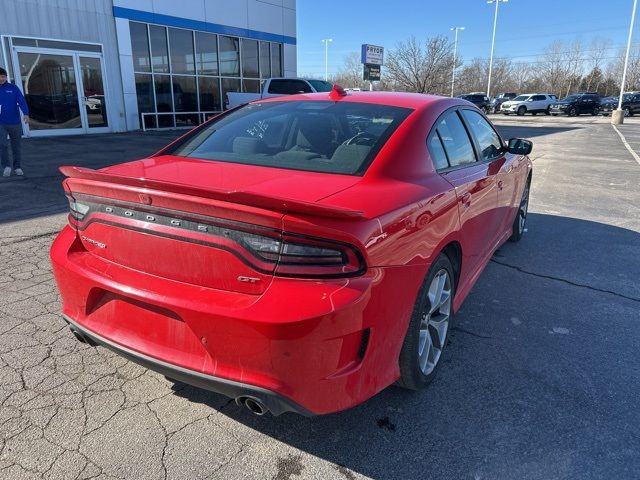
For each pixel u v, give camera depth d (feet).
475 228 10.86
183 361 6.71
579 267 15.67
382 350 7.13
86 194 7.54
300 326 5.96
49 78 49.49
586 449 7.66
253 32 69.15
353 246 6.25
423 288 8.09
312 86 53.88
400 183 8.11
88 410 8.23
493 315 12.19
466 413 8.45
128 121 56.85
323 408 6.54
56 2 48.80
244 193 5.93
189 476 6.95
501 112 147.23
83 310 7.73
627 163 41.42
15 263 14.65
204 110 65.00
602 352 10.52
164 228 6.74
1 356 9.67
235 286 6.44
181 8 59.47
